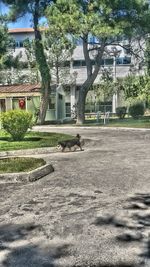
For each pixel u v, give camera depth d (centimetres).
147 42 3362
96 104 4791
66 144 1415
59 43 4219
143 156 1187
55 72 4731
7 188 775
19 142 1617
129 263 398
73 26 2920
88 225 521
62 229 508
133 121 3234
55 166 1043
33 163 961
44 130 2631
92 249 438
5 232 504
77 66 5144
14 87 3788
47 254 428
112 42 3303
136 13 3055
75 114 4212
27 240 473
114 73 4953
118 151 1348
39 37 3509
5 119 1675
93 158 1180
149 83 3175
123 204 620
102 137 1966
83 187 755
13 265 402
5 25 3550
